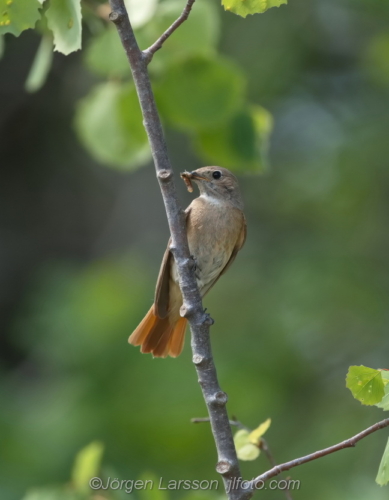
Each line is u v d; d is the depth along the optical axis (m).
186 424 11.38
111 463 11.03
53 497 7.07
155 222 17.09
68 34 5.31
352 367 5.05
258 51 15.90
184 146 16.50
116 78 8.12
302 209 15.89
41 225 17.28
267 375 12.90
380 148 15.56
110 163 8.25
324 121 16.50
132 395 11.56
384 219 15.38
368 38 16.89
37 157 17.14
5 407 11.91
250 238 15.86
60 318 12.05
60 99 16.55
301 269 14.55
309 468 12.18
